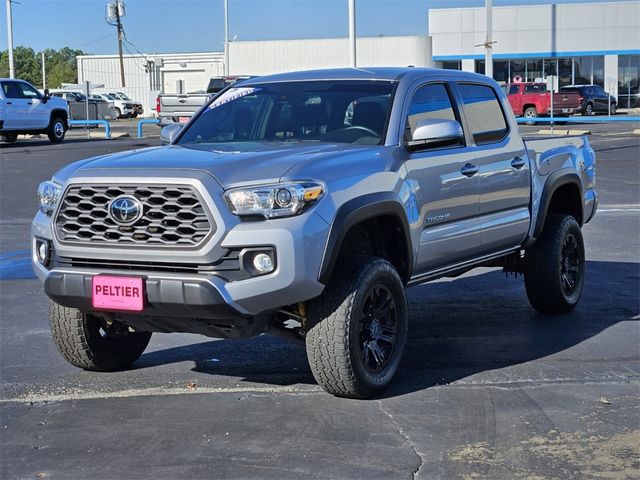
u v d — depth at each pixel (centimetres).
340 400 547
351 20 2544
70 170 536
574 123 4162
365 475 433
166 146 598
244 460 454
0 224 1355
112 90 7919
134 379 598
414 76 631
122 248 498
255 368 625
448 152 625
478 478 430
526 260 767
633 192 1670
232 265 484
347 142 591
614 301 830
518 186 702
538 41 5075
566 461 450
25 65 14575
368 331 543
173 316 501
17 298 857
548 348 670
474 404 538
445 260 630
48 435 493
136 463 452
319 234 495
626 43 5025
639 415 517
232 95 668
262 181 490
